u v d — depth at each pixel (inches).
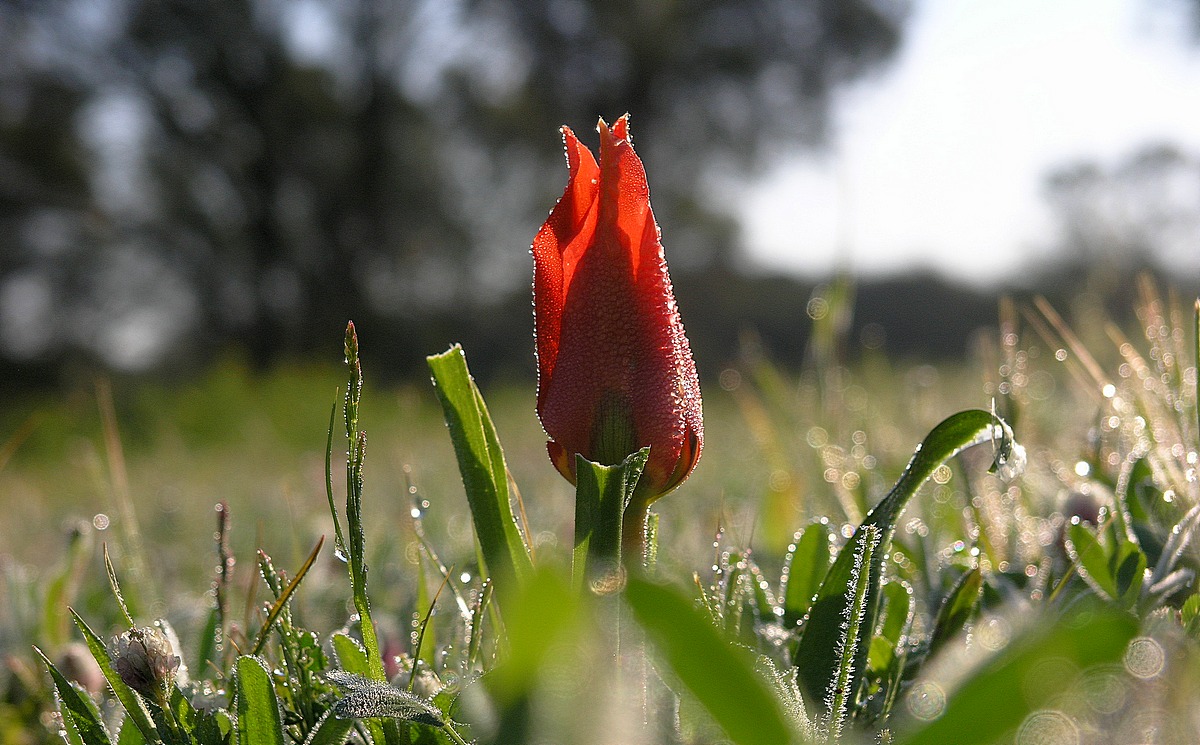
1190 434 14.6
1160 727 8.9
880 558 11.2
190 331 299.1
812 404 27.8
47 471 79.7
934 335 300.8
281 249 299.9
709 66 327.0
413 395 69.0
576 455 10.6
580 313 11.0
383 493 34.7
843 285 26.5
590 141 323.3
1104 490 14.9
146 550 28.0
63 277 287.0
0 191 278.7
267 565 12.7
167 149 292.2
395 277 308.7
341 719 10.6
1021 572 14.4
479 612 12.1
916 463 11.4
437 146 312.0
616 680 9.4
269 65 292.8
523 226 315.9
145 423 100.7
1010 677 7.2
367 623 11.1
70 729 11.5
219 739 11.2
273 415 99.3
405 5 296.0
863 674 11.2
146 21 275.1
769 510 22.5
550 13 303.0
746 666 7.5
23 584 17.9
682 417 11.0
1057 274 182.4
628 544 11.0
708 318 334.6
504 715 7.3
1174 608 12.4
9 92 276.8
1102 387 16.7
